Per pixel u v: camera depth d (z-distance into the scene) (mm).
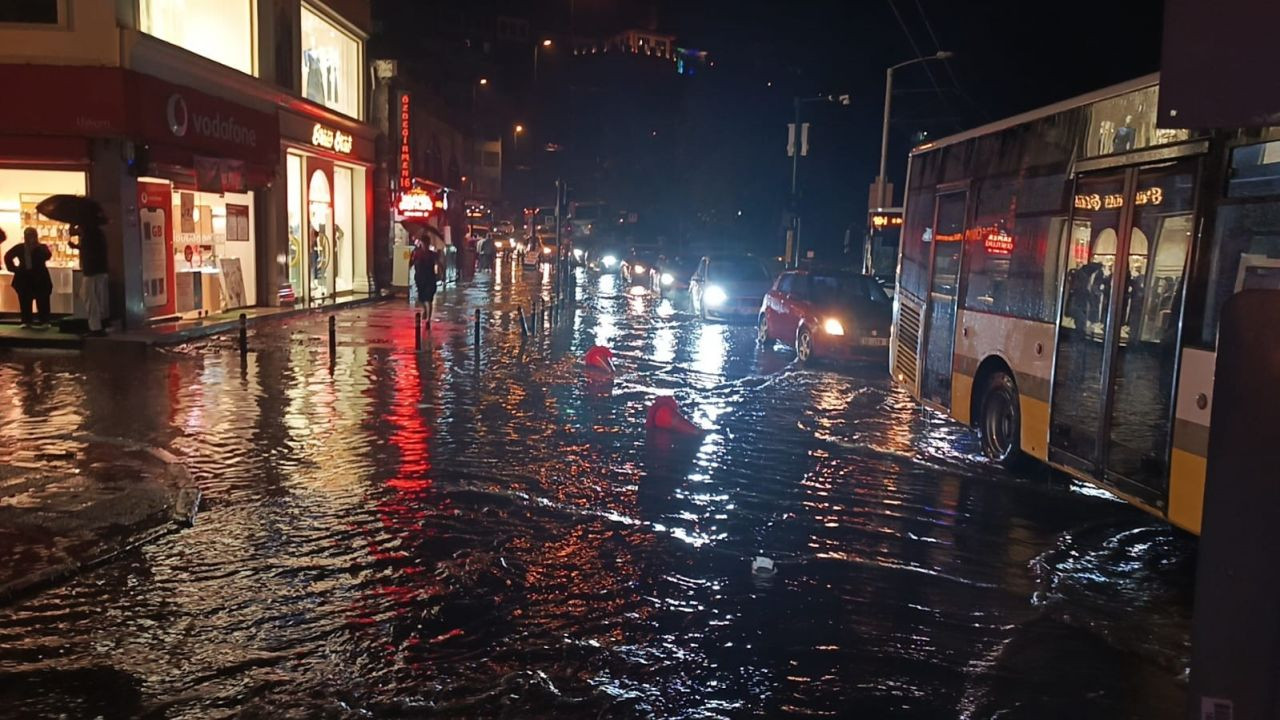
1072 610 6000
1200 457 6340
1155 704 4793
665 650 5336
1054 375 8625
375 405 12977
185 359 17406
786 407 13625
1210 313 6328
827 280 19141
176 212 22281
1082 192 8234
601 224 74062
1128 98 7578
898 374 13172
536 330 23859
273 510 7883
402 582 6289
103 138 19328
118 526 7191
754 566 6691
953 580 6602
